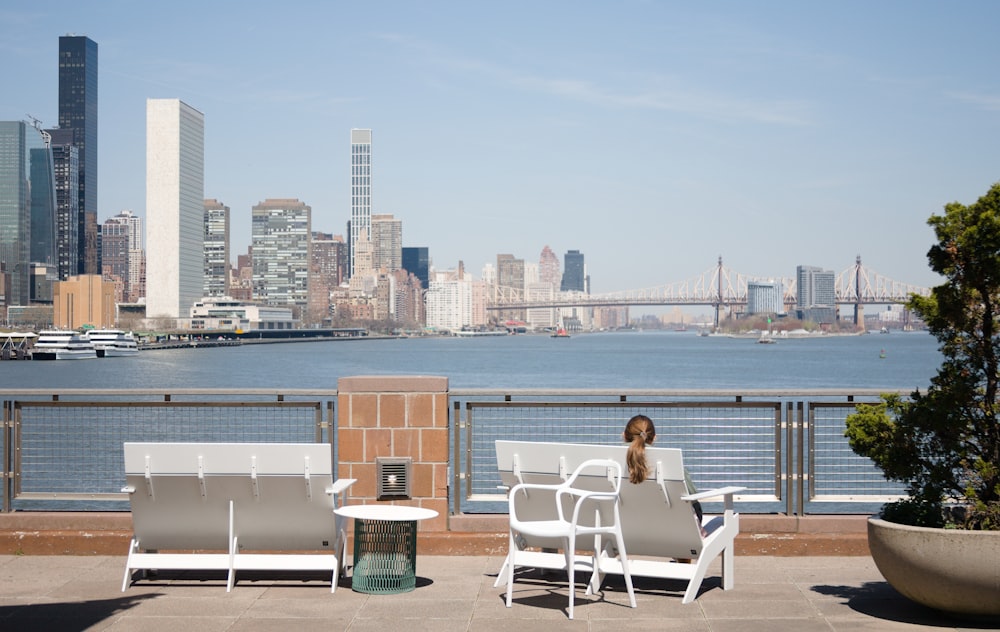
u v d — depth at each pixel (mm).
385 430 8422
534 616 6602
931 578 6141
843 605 6812
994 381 6574
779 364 129250
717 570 7859
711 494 6777
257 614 6668
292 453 6996
